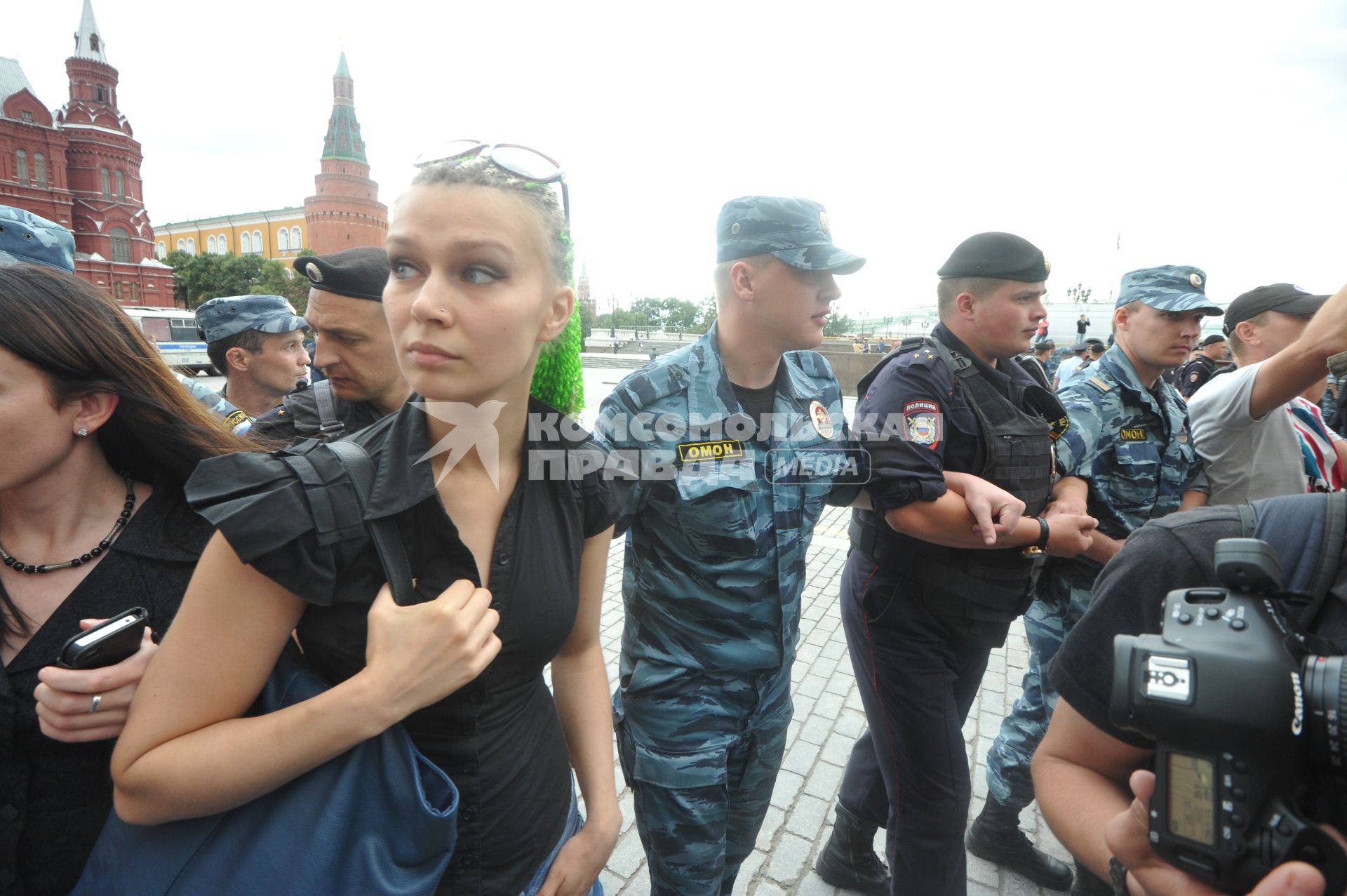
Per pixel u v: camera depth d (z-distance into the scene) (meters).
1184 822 0.73
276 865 0.85
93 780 1.06
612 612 4.87
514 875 1.06
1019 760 2.51
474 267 0.81
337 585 0.87
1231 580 0.76
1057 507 2.16
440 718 0.98
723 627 1.73
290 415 2.30
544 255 0.86
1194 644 0.74
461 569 0.94
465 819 1.00
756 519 1.72
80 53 56.56
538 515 1.06
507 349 0.84
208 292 57.38
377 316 2.05
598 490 1.16
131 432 1.16
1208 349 7.93
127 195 58.03
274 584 0.84
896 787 2.03
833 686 3.97
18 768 1.03
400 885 0.88
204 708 0.85
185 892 0.86
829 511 7.86
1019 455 2.04
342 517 0.85
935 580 1.98
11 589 1.08
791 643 1.86
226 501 0.81
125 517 1.16
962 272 2.19
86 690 0.87
